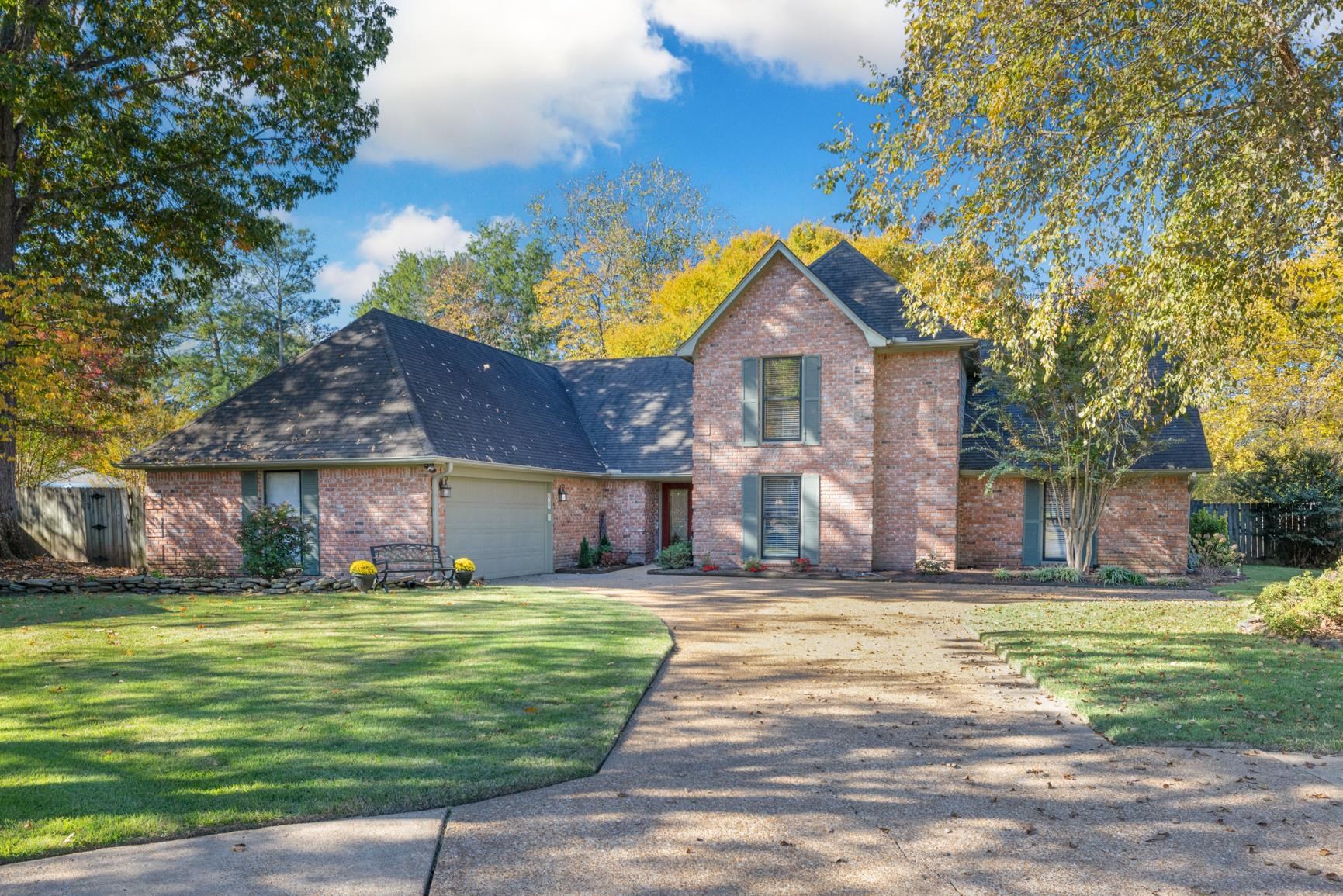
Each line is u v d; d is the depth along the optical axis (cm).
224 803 425
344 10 1645
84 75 1597
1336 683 698
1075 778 493
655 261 4466
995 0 968
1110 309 1034
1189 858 386
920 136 1050
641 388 2492
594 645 870
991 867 377
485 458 1731
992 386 1895
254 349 4859
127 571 1812
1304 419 2600
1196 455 1811
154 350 2262
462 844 394
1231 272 870
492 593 1377
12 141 1642
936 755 538
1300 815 434
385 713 596
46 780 454
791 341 1884
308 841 389
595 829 416
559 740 544
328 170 1903
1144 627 1034
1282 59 898
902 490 1869
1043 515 1911
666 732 588
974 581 1670
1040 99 1006
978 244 1077
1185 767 509
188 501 1780
